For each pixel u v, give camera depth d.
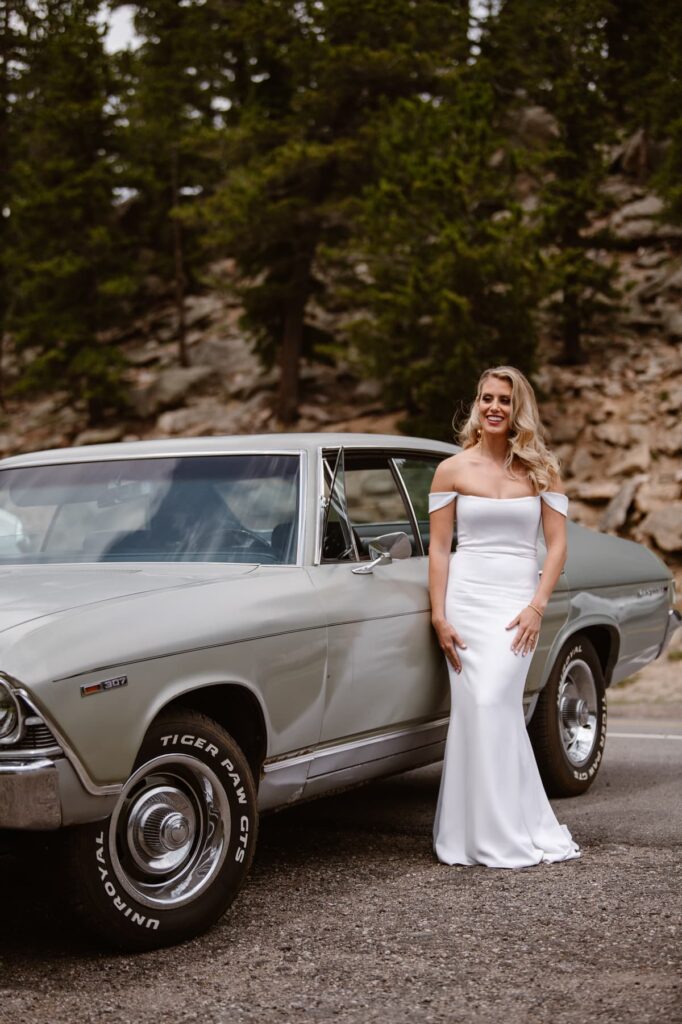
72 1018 3.10
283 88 24.84
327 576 4.39
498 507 4.79
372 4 21.75
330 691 4.25
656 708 9.40
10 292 28.38
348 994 3.22
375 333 19.53
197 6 30.05
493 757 4.56
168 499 4.59
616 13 23.67
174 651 3.59
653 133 21.12
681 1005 3.06
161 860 3.64
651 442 18.00
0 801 3.23
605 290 20.97
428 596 4.88
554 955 3.48
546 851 4.60
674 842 4.87
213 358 27.39
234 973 3.41
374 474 4.96
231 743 3.83
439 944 3.62
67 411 27.91
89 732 3.33
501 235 17.95
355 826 5.30
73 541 4.55
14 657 3.25
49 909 4.05
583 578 5.82
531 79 22.31
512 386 4.87
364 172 22.23
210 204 22.81
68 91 27.12
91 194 26.19
